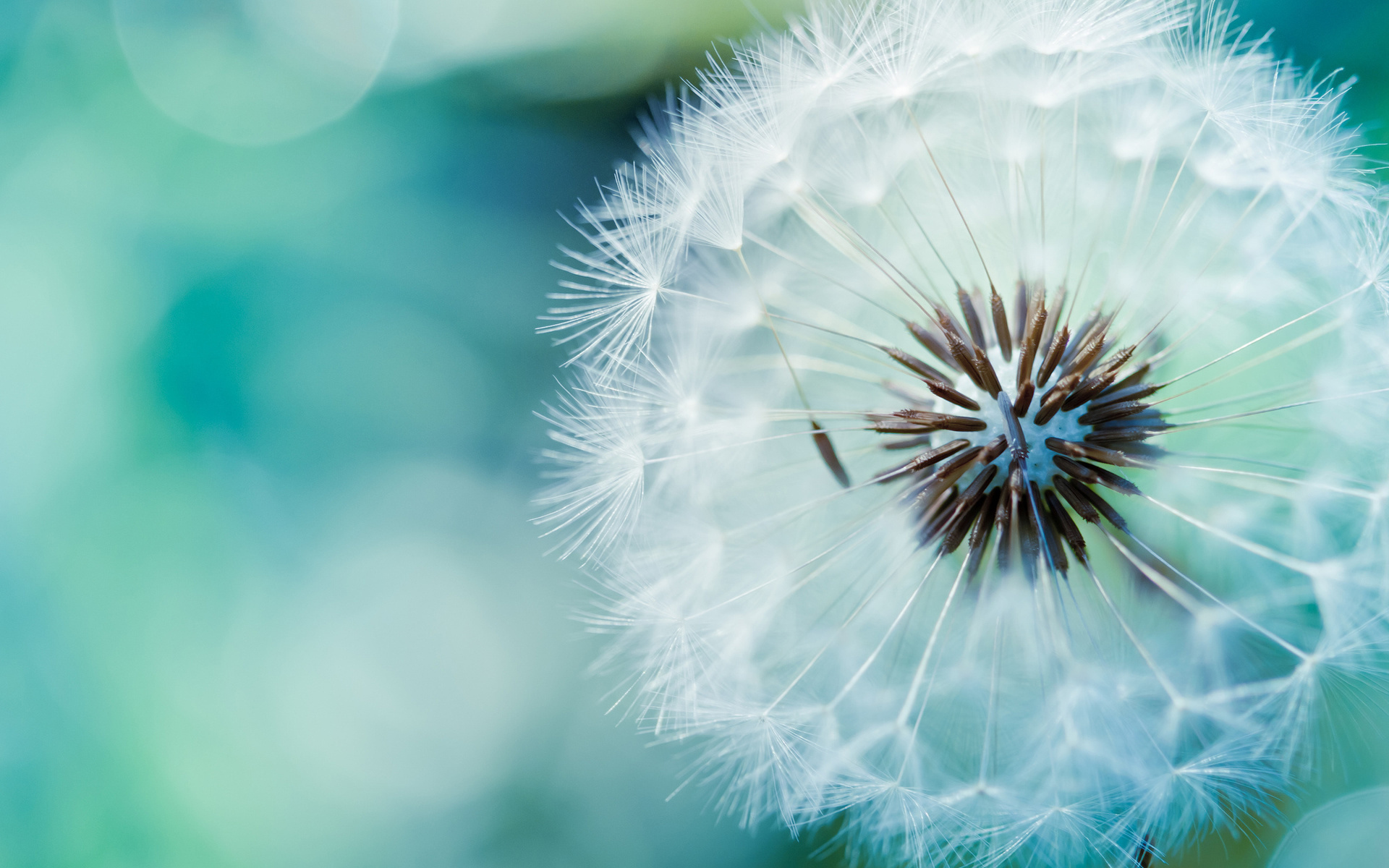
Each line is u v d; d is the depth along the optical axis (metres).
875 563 0.14
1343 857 0.14
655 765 0.16
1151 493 0.14
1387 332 0.13
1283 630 0.13
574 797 0.16
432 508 0.16
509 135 0.17
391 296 0.17
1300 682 0.13
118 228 0.16
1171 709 0.13
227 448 0.16
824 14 0.14
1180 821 0.13
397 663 0.16
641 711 0.13
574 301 0.16
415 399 0.16
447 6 0.16
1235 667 0.13
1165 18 0.13
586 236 0.13
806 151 0.14
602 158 0.17
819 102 0.13
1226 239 0.13
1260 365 0.14
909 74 0.13
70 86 0.17
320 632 0.16
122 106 0.17
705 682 0.13
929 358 0.14
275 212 0.17
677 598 0.13
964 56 0.13
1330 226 0.13
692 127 0.13
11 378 0.16
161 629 0.16
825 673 0.14
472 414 0.16
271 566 0.16
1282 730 0.13
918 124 0.14
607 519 0.13
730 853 0.15
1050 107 0.14
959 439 0.14
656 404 0.14
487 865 0.16
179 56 0.17
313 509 0.16
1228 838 0.14
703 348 0.14
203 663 0.16
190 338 0.16
